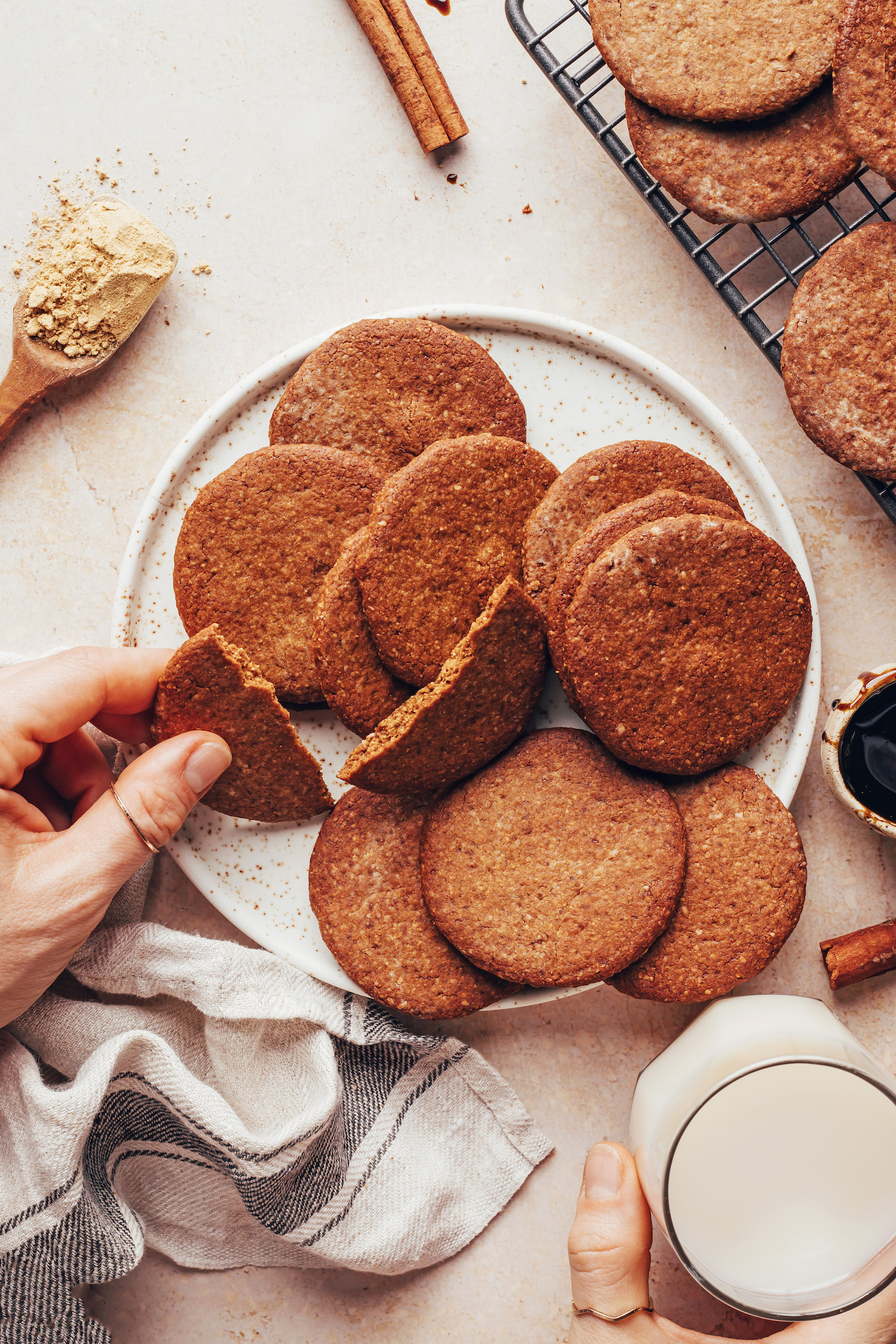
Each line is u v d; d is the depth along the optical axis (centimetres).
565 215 56
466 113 56
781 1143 49
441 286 56
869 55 50
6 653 55
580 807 51
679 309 56
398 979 52
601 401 54
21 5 56
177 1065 52
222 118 56
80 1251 52
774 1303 48
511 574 51
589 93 54
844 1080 49
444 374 52
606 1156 53
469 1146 56
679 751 51
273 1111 54
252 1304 57
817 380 51
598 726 50
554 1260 56
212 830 54
